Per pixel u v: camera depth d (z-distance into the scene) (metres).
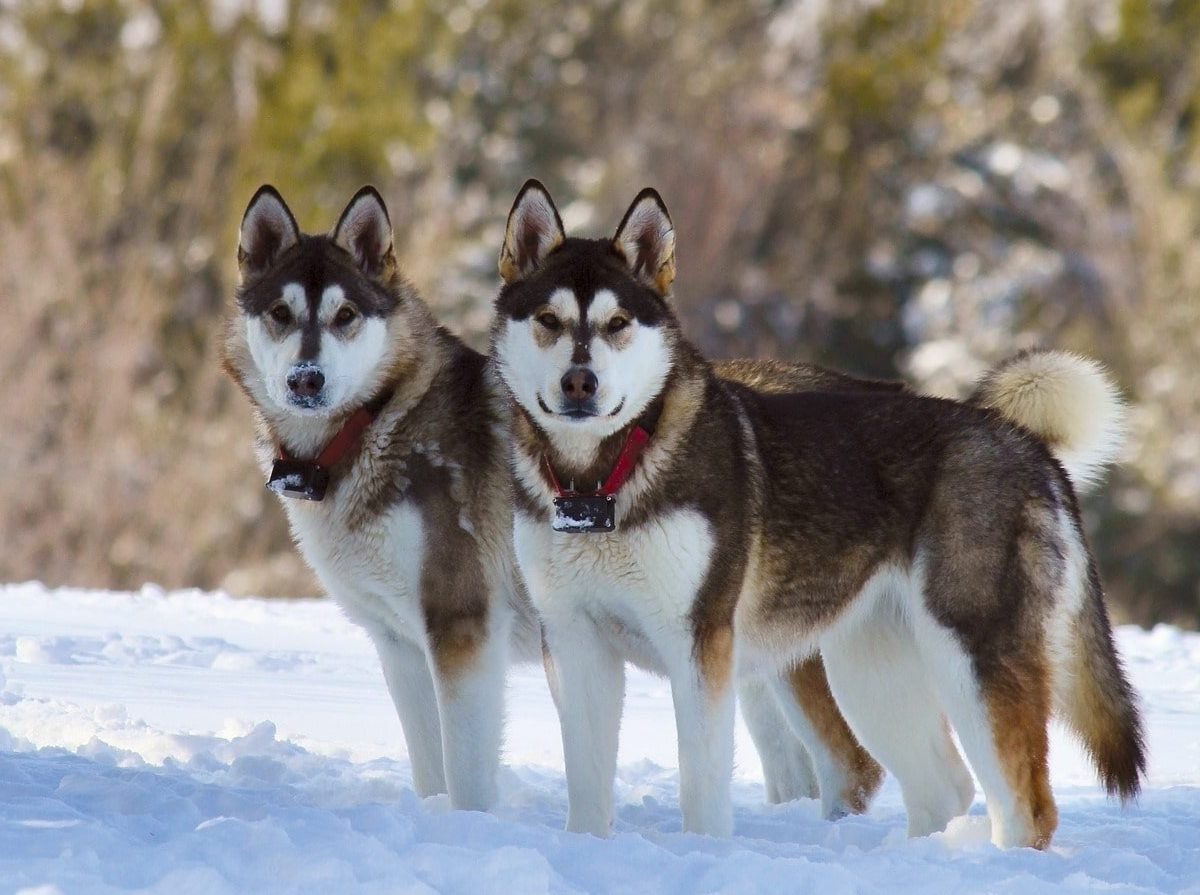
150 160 39.66
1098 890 7.31
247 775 10.09
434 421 9.78
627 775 11.26
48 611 18.17
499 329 9.08
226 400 35.84
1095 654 9.33
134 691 13.13
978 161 45.53
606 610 8.88
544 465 8.82
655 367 8.79
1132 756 9.27
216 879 6.57
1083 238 43.59
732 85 45.47
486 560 9.68
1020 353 10.05
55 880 6.53
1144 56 45.47
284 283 9.90
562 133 45.97
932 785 9.74
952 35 47.56
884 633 9.65
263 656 15.05
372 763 10.91
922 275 44.38
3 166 39.00
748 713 10.92
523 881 6.95
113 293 37.53
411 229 40.25
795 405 9.55
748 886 7.07
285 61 42.66
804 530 9.17
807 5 47.31
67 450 35.34
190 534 34.75
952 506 9.13
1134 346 41.09
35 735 11.09
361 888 6.69
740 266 43.62
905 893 7.24
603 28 46.66
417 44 44.16
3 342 36.03
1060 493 9.36
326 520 9.73
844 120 45.16
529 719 13.08
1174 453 38.88
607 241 9.23
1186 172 43.16
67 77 41.16
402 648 10.00
